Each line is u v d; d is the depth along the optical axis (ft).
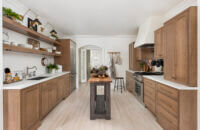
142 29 12.41
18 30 7.42
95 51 23.66
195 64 5.32
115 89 17.29
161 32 8.80
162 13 10.12
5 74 6.81
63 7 8.84
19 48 6.75
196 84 5.36
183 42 5.72
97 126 7.29
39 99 7.41
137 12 9.87
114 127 7.18
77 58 17.85
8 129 5.71
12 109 5.68
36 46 10.38
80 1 7.95
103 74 10.10
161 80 7.43
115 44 17.95
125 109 9.91
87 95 14.20
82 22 12.21
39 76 10.00
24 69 8.77
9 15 6.27
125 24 12.94
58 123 7.64
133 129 6.98
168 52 7.07
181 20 5.83
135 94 12.85
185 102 5.49
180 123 5.49
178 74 6.15
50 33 12.47
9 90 5.68
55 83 10.12
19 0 7.79
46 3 8.21
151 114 8.99
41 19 11.07
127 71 16.69
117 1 7.99
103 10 9.39
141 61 14.20
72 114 8.98
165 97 6.79
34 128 6.79
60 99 11.39
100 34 17.40
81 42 17.84
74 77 16.94
